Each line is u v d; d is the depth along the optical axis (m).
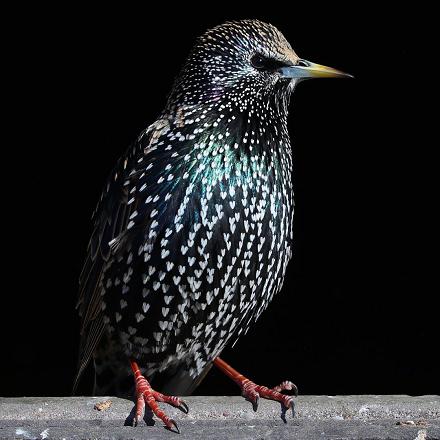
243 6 13.01
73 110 13.88
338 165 14.27
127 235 6.50
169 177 6.46
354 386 12.27
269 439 5.43
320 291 13.85
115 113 13.85
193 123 6.54
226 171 6.49
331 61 13.20
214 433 5.55
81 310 7.03
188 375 7.05
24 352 12.84
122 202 6.66
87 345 6.86
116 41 13.43
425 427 5.60
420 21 13.00
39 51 13.53
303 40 13.09
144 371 6.91
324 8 12.94
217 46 6.71
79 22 13.38
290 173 6.89
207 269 6.47
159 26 13.35
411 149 14.13
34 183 14.02
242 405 5.95
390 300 13.69
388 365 12.54
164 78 13.62
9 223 13.98
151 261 6.45
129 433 5.54
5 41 13.42
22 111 13.85
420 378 12.31
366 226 14.23
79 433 5.50
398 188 14.20
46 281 13.83
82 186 14.11
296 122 14.15
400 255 14.11
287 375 12.42
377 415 5.85
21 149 14.00
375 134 14.12
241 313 6.78
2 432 5.50
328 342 12.96
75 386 6.98
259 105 6.68
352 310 13.56
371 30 13.05
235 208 6.50
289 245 6.96
